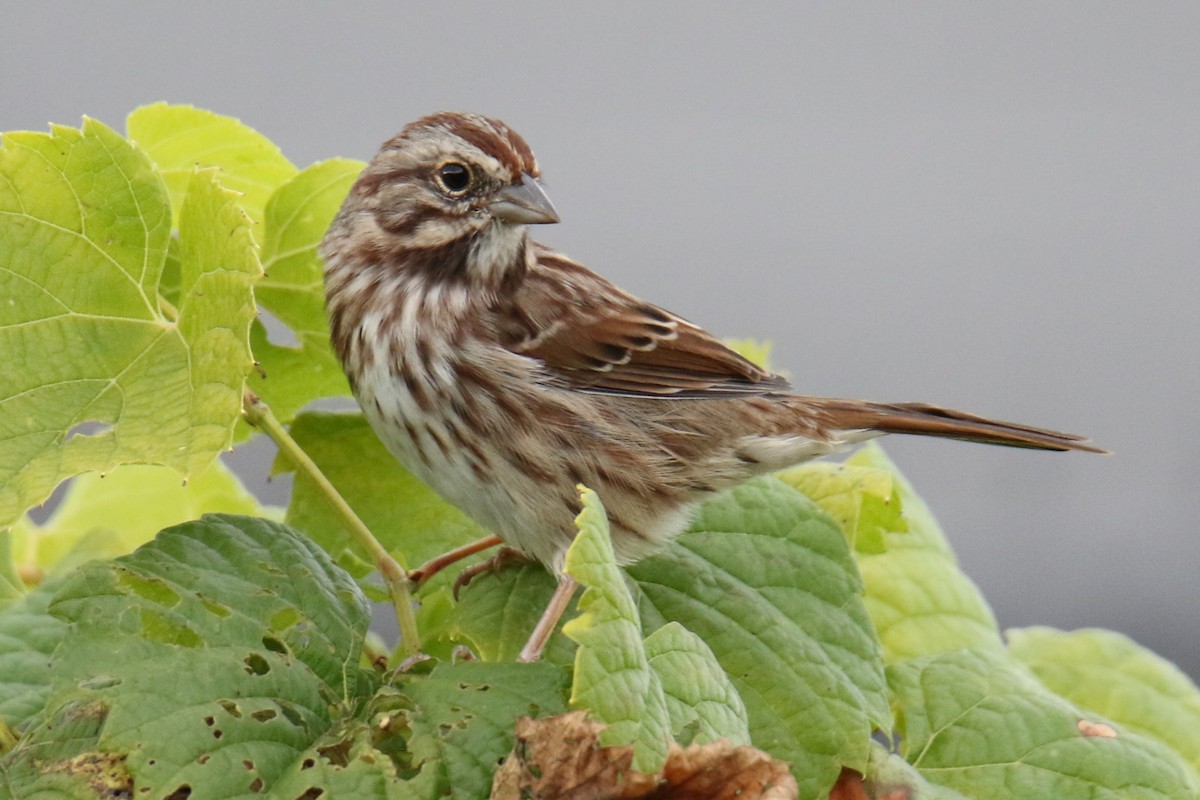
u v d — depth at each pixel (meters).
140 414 3.42
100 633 3.39
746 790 3.26
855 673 3.43
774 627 3.43
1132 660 3.47
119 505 3.48
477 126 3.51
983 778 3.42
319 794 3.39
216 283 3.41
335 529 3.44
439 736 3.39
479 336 3.51
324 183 3.46
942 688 3.43
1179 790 3.42
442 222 3.51
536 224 3.51
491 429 3.50
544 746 3.27
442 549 3.46
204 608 3.40
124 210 3.42
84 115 3.42
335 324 3.50
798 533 3.44
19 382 3.42
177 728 3.39
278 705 3.39
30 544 3.48
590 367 3.52
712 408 3.52
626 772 3.22
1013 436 3.52
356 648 3.41
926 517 3.47
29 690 3.41
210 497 3.48
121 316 3.42
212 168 3.41
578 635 3.16
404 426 3.50
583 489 3.39
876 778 3.42
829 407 3.52
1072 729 3.42
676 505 3.51
